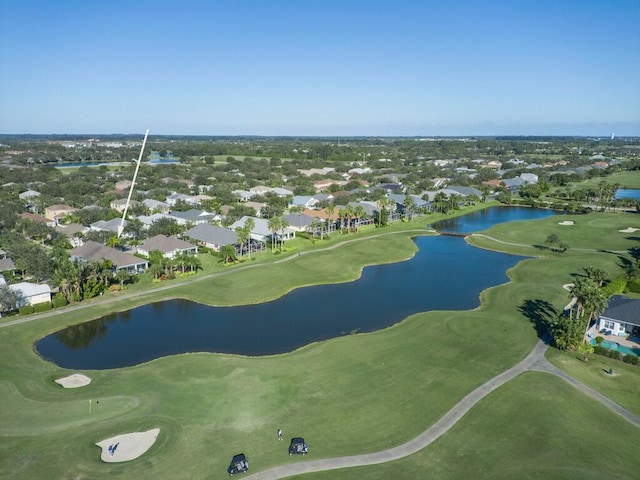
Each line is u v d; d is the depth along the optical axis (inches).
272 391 2349.9
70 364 2694.4
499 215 7824.8
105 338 3048.7
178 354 2797.7
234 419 2114.9
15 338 2952.8
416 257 5147.6
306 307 3619.6
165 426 2053.4
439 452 1888.5
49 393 2331.4
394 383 2425.0
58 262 3880.4
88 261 4025.6
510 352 2760.8
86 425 2064.5
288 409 2194.9
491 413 2143.2
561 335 2773.1
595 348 2746.1
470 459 1846.7
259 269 4397.1
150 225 5634.8
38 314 3336.6
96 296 3713.1
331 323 3307.1
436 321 3253.0
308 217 6264.8
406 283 4234.7
